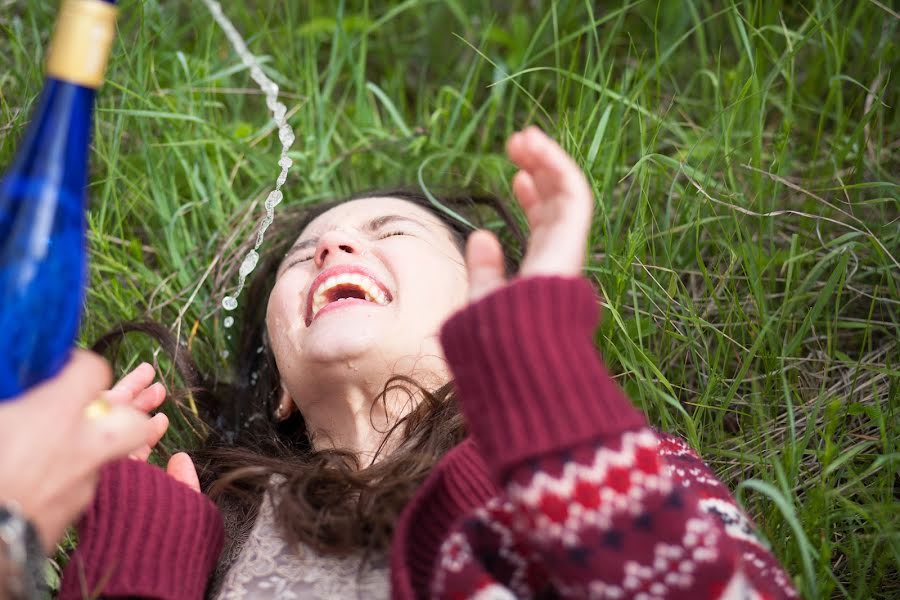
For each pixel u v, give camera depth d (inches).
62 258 36.4
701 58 81.2
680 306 65.7
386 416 54.5
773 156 74.4
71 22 36.3
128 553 47.9
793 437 56.9
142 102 78.1
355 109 88.5
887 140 80.1
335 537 48.4
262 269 71.0
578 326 39.3
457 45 96.9
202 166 80.6
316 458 55.0
